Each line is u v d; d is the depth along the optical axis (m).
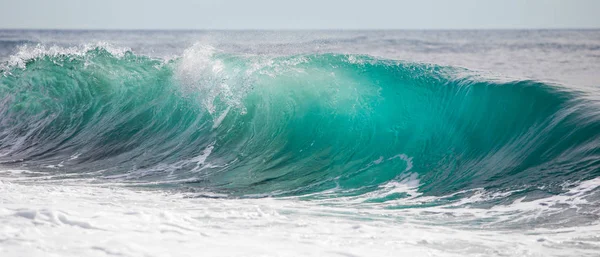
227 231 21.33
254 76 47.66
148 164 40.78
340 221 24.98
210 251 17.78
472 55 180.50
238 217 24.27
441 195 31.11
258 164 39.94
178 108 48.94
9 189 29.28
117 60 55.25
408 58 163.38
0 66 58.41
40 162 42.72
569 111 34.53
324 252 18.62
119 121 49.97
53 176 37.56
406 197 31.38
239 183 35.53
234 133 44.91
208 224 22.62
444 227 24.56
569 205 26.58
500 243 21.23
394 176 35.91
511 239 22.00
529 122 36.09
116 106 51.78
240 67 49.09
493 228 24.31
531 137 34.78
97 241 17.86
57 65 56.53
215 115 46.66
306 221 24.41
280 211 27.23
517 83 38.62
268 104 45.72
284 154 41.62
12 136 51.81
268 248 18.72
